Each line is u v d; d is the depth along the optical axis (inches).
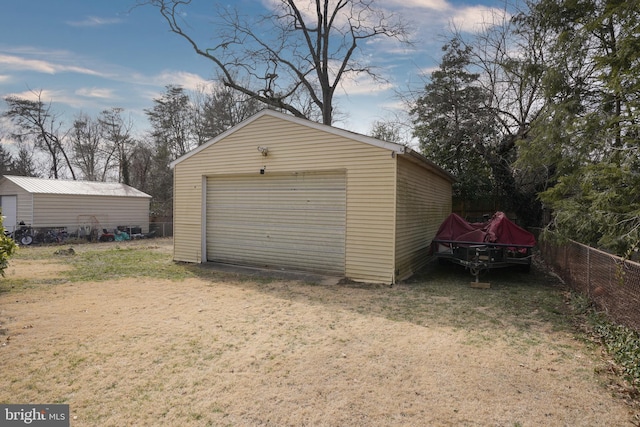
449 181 539.2
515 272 361.1
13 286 287.9
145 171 1178.0
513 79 562.6
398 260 305.6
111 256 475.8
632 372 135.7
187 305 236.2
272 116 354.6
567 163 335.3
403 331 185.9
